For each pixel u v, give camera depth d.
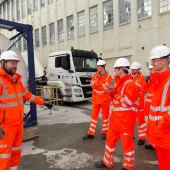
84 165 4.21
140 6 14.72
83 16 19.11
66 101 11.71
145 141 5.39
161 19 13.54
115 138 3.91
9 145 3.32
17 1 29.47
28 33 6.07
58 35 22.16
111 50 16.69
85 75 11.55
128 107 3.63
